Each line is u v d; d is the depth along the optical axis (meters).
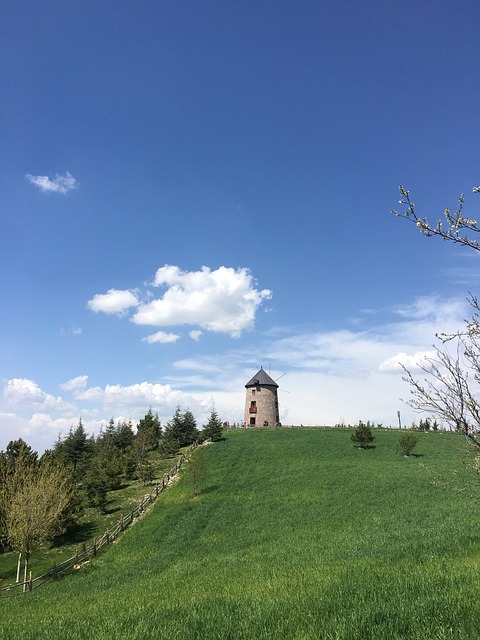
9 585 27.08
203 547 28.16
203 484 45.66
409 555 14.13
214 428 70.50
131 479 55.62
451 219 5.99
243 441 67.44
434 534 18.81
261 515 34.25
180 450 71.62
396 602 7.83
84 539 35.62
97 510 42.81
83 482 52.25
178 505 39.72
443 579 9.34
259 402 94.06
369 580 10.13
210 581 15.34
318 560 16.69
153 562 25.80
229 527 32.25
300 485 41.97
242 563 19.92
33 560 32.19
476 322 7.45
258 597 10.24
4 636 9.73
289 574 13.88
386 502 33.78
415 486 38.06
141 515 38.91
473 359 8.03
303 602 8.74
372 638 6.45
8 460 42.56
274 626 7.70
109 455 65.19
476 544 15.02
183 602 11.15
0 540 34.66
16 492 32.12
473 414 7.98
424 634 6.39
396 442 65.88
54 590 23.05
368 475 44.00
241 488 43.09
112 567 27.34
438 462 50.44
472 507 28.19
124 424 83.94
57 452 69.75
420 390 8.19
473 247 5.95
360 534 23.97
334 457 56.53
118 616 10.24
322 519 31.03
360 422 64.69
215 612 9.23
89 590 20.33
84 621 10.18
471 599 7.57
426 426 81.38
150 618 9.45
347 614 7.54
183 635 7.80
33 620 11.76
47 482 31.36
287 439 68.69
